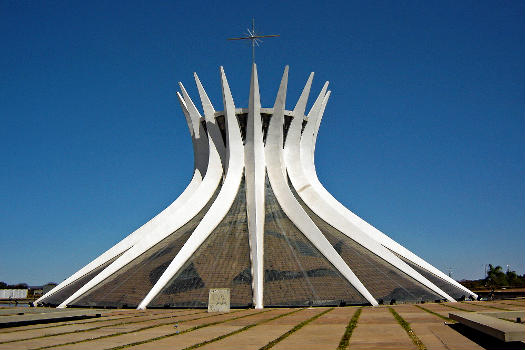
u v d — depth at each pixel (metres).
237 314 26.50
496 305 31.30
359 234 38.84
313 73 43.44
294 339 16.48
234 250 35.97
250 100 42.41
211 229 38.34
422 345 14.97
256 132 42.53
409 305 31.48
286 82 42.31
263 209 40.25
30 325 22.28
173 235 39.31
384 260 37.00
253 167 42.19
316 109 45.09
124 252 39.38
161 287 32.69
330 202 44.50
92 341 16.66
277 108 42.66
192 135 45.56
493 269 89.00
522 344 14.42
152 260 36.06
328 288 32.19
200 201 42.25
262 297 31.44
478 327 15.73
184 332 18.84
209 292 28.86
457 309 27.92
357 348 14.50
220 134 44.44
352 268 34.62
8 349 14.88
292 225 38.69
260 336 17.33
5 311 24.80
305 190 42.78
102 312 27.66
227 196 41.25
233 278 33.09
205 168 44.78
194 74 44.03
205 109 44.16
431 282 37.50
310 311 27.53
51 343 16.23
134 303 31.58
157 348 14.90
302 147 45.09
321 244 36.03
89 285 34.94
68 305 33.72
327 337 16.86
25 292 59.91
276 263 34.44
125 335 18.20
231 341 16.19
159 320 23.72
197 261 35.03
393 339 16.23
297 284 32.47
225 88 42.47
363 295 31.72
